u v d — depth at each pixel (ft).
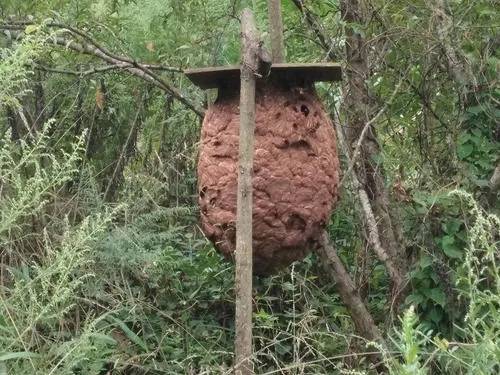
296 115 10.80
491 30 14.44
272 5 11.30
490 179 13.62
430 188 14.21
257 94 10.80
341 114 14.70
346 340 13.11
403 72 14.71
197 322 14.32
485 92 14.07
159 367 13.06
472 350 9.60
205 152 11.18
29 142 15.92
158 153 16.88
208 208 11.17
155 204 15.34
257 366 13.21
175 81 16.25
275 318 13.05
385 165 14.67
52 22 13.88
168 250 14.92
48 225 13.96
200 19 15.80
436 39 14.14
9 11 14.30
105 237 14.19
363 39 14.34
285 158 10.71
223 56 16.03
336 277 13.34
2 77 10.91
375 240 13.58
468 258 8.80
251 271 10.11
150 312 14.53
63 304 12.62
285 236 10.77
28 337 12.14
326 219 11.07
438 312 13.29
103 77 16.26
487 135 14.05
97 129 17.01
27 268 12.75
